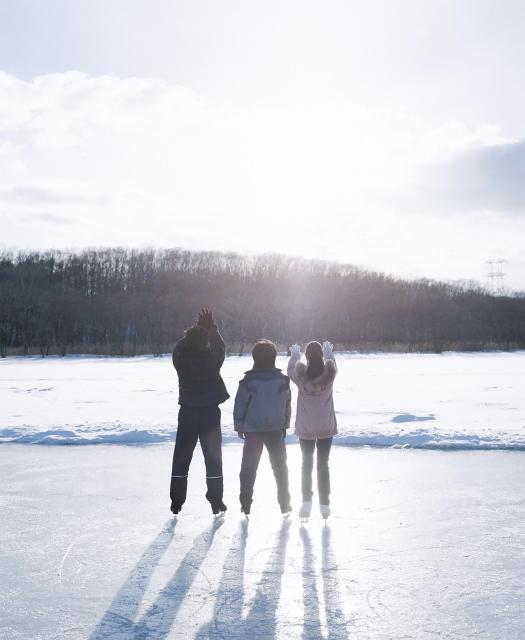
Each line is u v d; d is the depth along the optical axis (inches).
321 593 175.9
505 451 384.5
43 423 493.4
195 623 157.8
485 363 1587.1
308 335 3213.6
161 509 263.1
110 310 3107.8
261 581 184.9
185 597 173.9
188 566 197.2
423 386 863.7
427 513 253.6
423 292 4347.9
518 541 218.7
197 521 245.9
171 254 4655.5
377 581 184.1
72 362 1829.5
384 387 850.1
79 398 724.0
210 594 175.6
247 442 251.3
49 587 181.6
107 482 309.9
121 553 209.6
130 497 281.9
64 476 322.7
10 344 2876.5
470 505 265.1
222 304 3166.8
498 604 167.9
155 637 150.4
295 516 252.8
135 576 189.5
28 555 208.1
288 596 174.1
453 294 4544.8
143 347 2539.4
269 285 4003.4
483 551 208.7
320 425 245.3
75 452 386.6
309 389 245.3
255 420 247.8
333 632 152.3
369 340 3265.3
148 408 614.2
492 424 475.5
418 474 323.0
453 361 1723.7
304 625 156.3
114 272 4264.3
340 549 211.9
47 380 1042.1
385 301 3892.7
